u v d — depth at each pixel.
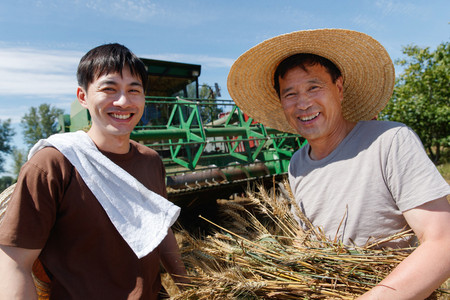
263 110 1.75
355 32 1.24
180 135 5.27
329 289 1.10
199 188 4.28
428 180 0.98
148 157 1.46
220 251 1.28
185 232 1.38
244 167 4.86
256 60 1.47
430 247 0.90
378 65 1.37
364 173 1.16
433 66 8.66
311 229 1.27
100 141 1.26
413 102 8.65
